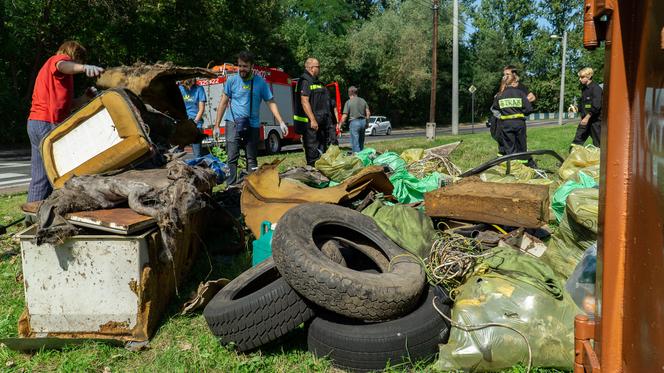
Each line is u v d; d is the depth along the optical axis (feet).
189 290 14.32
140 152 14.19
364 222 13.75
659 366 5.07
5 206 27.02
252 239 18.31
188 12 88.12
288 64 135.13
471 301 10.70
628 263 5.88
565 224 14.66
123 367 10.93
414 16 173.68
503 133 32.37
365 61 166.30
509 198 14.64
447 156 28.32
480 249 13.55
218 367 10.68
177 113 19.75
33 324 11.92
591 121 33.24
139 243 11.52
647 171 5.33
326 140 31.86
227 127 25.76
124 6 79.82
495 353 10.03
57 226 11.48
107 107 14.12
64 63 16.85
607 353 6.22
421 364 10.38
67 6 76.48
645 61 5.34
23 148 77.92
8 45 76.23
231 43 101.04
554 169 32.91
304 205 12.91
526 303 10.32
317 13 170.60
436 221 16.07
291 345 11.65
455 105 110.52
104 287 11.69
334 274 10.28
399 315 10.70
